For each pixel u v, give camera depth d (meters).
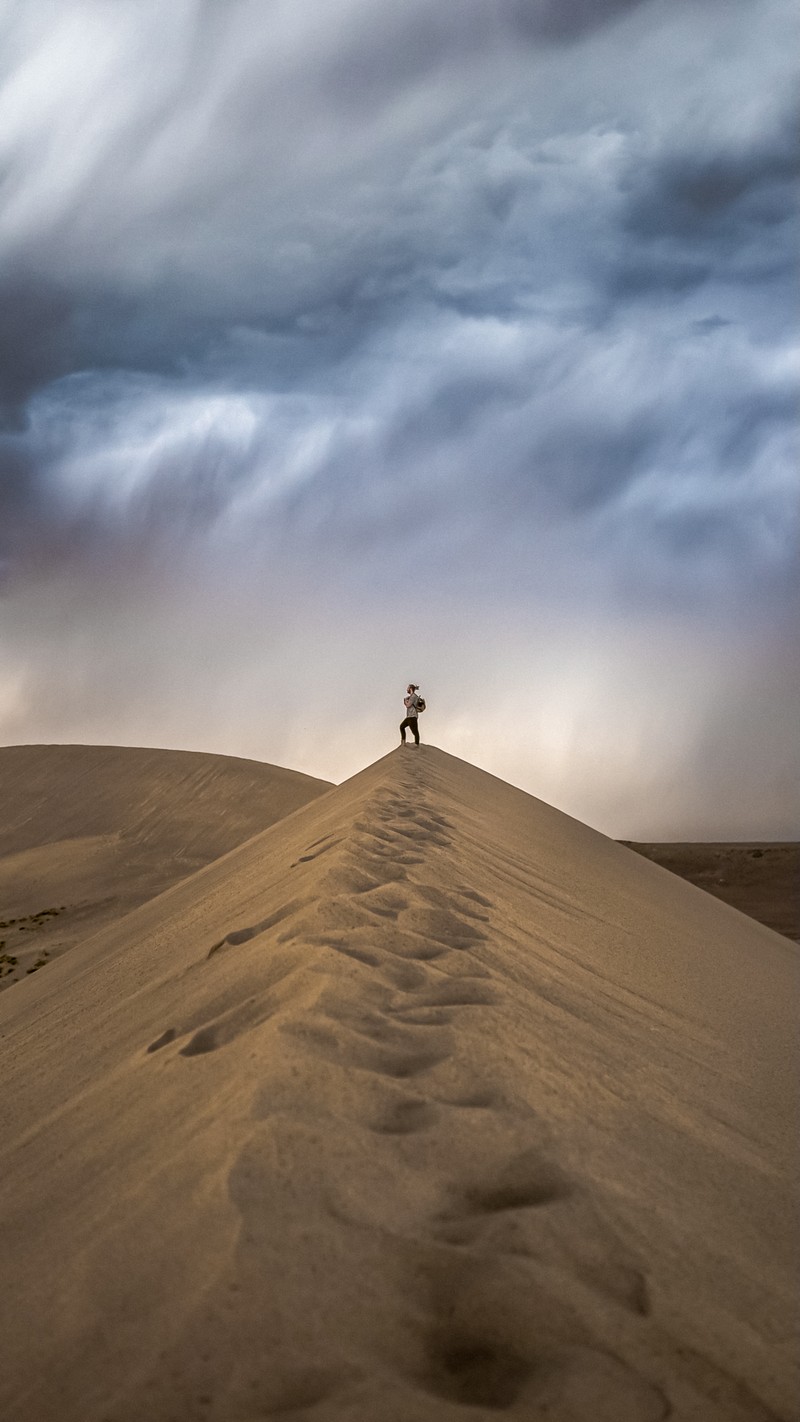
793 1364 2.04
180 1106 2.94
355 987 3.59
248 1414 1.67
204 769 53.47
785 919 31.06
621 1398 1.79
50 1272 2.26
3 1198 3.01
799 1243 2.69
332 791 17.89
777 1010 6.89
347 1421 1.64
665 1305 2.12
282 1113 2.54
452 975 4.07
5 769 54.81
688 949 8.48
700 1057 4.56
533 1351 1.91
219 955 5.03
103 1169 2.79
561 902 7.95
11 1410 1.82
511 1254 2.12
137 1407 1.70
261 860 10.35
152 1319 1.91
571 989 4.75
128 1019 4.91
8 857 43.06
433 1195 2.34
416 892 5.59
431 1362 1.85
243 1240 2.03
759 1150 3.40
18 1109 4.26
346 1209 2.20
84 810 49.78
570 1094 3.14
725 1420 1.81
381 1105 2.69
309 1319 1.87
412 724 20.23
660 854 42.66
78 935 29.02
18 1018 8.09
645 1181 2.70
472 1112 2.70
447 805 11.34
